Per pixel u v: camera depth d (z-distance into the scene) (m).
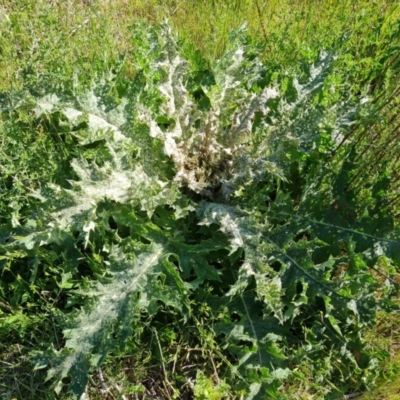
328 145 1.03
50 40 1.10
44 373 0.91
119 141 0.97
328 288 0.90
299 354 0.88
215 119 1.02
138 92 1.01
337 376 0.93
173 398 0.89
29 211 0.98
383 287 0.98
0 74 1.14
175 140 1.04
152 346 0.93
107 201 0.93
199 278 0.91
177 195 0.95
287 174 1.02
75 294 0.92
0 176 1.03
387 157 1.06
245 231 0.93
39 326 0.94
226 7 1.30
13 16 1.15
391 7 1.29
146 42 1.07
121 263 0.88
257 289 0.88
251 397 0.88
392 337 0.98
